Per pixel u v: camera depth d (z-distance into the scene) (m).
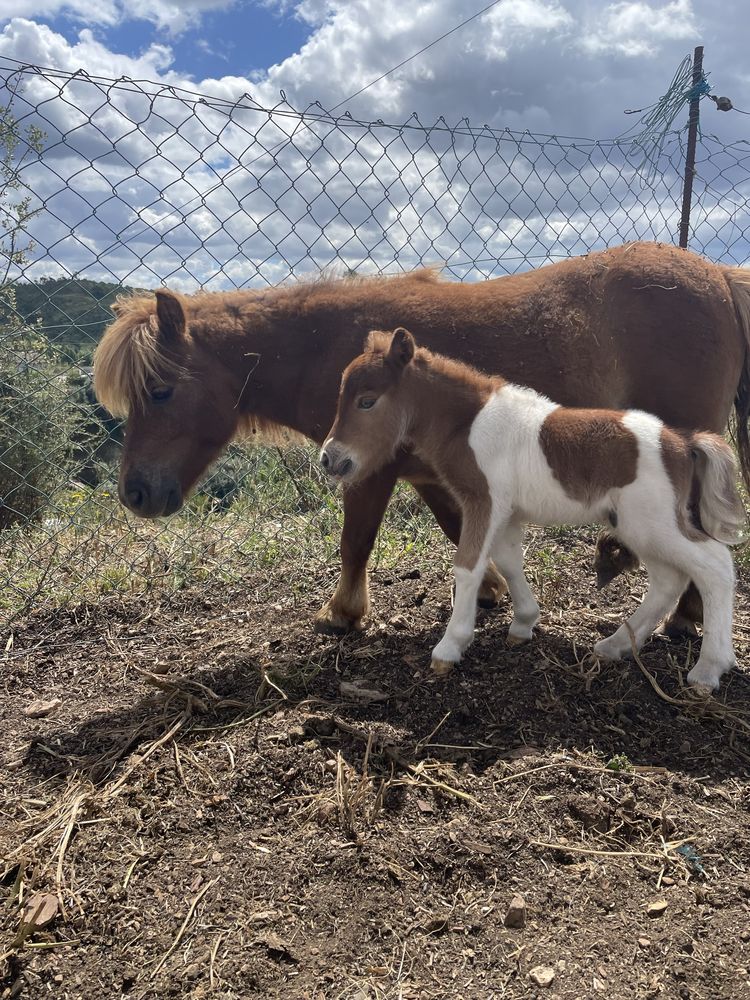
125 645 3.53
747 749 2.59
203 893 2.03
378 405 2.98
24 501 5.20
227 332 3.32
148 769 2.51
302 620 3.64
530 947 1.87
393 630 3.44
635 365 3.42
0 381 4.40
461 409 2.96
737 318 3.55
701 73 5.25
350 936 1.91
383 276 3.57
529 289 3.40
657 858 2.14
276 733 2.62
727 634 2.85
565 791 2.36
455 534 3.67
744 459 3.77
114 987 1.80
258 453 5.19
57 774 2.58
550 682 2.90
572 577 4.02
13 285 3.89
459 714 2.75
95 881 2.08
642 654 3.15
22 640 3.59
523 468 2.88
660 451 2.76
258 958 1.85
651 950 1.86
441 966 1.83
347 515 3.31
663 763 2.53
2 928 1.96
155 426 3.24
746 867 2.12
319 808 2.29
